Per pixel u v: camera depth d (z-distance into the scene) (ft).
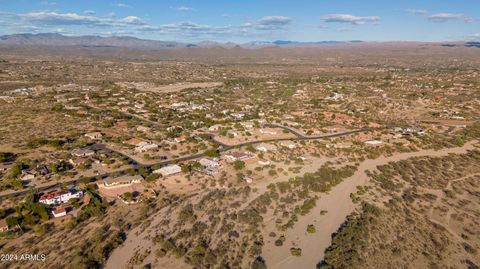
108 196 352.49
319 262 262.26
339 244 278.46
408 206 349.61
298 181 388.16
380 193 372.79
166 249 267.39
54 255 260.42
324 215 327.47
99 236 281.13
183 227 299.38
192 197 353.51
